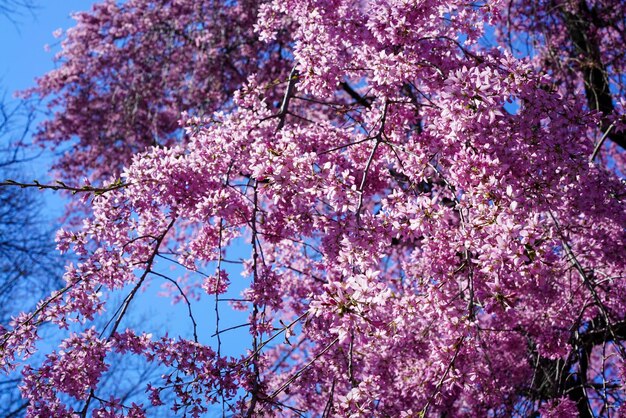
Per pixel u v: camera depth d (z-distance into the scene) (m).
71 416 3.53
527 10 8.23
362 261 3.29
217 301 3.86
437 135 3.86
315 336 4.32
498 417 5.83
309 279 5.69
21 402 8.12
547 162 3.49
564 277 5.86
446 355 3.42
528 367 6.24
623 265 5.27
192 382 3.67
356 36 3.92
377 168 4.53
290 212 3.92
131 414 3.59
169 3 11.09
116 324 3.73
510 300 3.18
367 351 4.39
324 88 3.96
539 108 3.47
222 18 10.55
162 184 3.91
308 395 5.04
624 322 5.78
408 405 5.12
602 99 7.74
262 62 10.33
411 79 3.79
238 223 4.32
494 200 3.23
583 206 3.80
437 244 3.41
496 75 3.23
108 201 3.99
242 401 3.73
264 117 4.32
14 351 3.72
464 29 3.92
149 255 4.26
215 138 4.12
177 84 10.77
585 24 7.96
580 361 6.02
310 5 4.10
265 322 3.89
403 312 3.38
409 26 3.66
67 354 3.62
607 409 4.73
